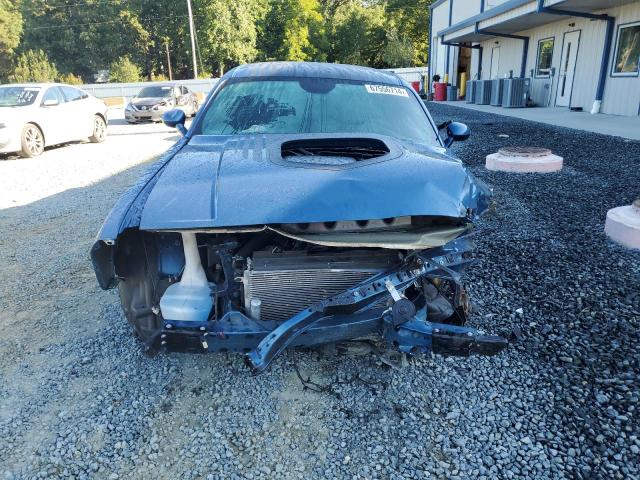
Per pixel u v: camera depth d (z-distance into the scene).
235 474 2.20
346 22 55.31
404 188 2.43
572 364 2.92
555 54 17.59
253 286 2.46
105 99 35.22
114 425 2.49
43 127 11.28
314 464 2.25
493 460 2.26
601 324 3.33
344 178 2.46
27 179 8.73
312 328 2.40
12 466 2.25
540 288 3.86
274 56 52.47
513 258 4.45
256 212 2.23
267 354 2.24
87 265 4.63
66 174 9.08
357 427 2.47
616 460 2.24
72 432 2.45
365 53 56.88
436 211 2.34
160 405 2.63
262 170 2.58
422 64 51.47
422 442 2.38
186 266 2.51
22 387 2.80
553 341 3.15
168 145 12.70
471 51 26.61
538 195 6.51
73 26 55.56
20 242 5.36
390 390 2.73
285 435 2.42
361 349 3.06
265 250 2.57
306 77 3.86
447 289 2.91
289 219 2.20
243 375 2.86
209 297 2.49
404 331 2.45
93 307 3.75
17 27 54.53
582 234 5.03
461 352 2.44
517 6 16.02
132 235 2.43
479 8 23.58
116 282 2.44
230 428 2.47
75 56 57.09
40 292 4.05
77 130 12.49
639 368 2.85
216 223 2.20
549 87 18.17
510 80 18.50
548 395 2.67
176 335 2.35
